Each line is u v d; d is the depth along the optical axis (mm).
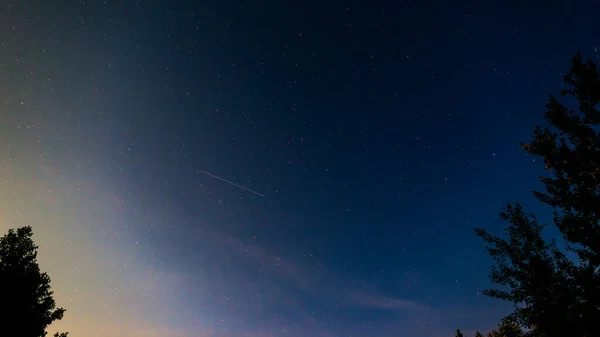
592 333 6250
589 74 6816
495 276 7941
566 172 7211
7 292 10312
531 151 7707
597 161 6617
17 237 11422
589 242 6582
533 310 7195
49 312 11203
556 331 6688
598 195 6652
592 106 6867
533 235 7852
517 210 8297
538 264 7340
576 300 6723
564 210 7262
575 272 6875
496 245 8195
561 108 7242
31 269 11250
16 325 10172
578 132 6934
